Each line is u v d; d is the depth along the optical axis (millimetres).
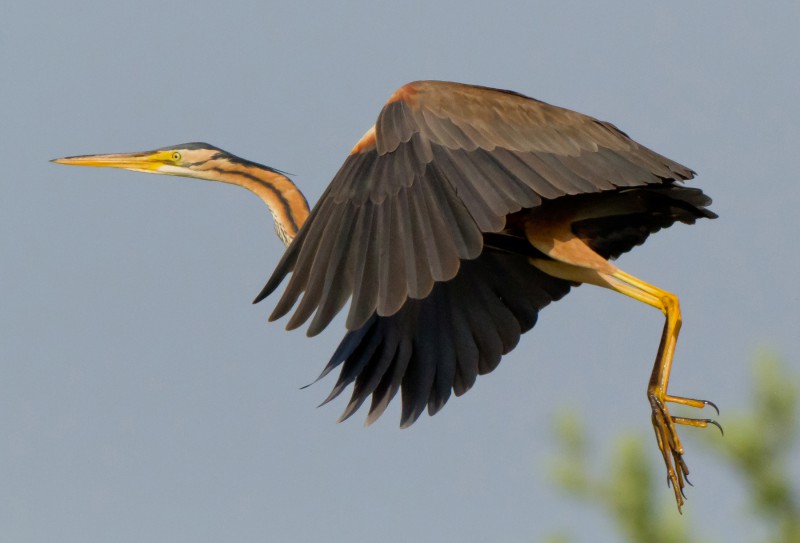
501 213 9516
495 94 9977
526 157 9766
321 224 9523
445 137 9703
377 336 11562
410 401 11438
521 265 11469
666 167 10164
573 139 9969
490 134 9773
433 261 9203
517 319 11523
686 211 10977
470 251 9281
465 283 11562
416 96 9852
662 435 10414
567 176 9820
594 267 10812
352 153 9711
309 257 9453
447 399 11414
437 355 11500
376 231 9367
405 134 9688
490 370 11461
